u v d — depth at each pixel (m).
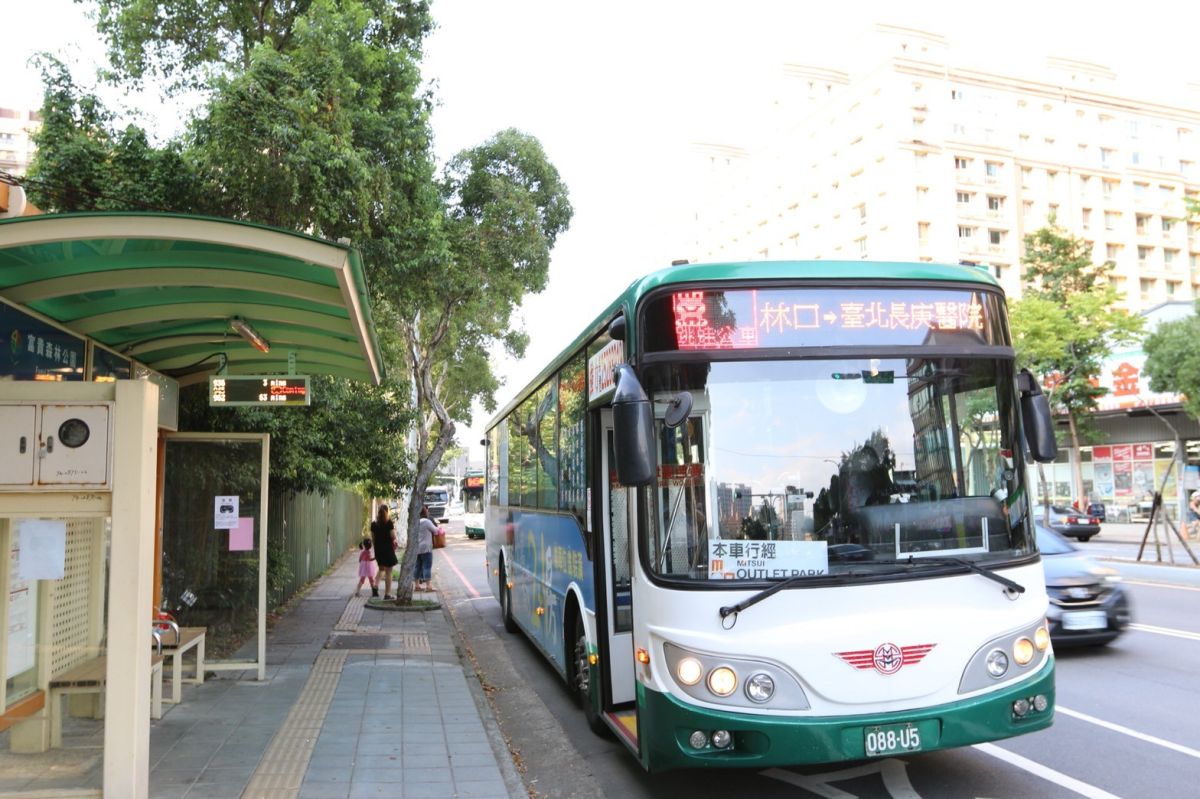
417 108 12.25
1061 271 40.12
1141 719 7.43
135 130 10.41
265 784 5.97
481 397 39.09
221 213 10.69
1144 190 70.81
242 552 9.48
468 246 15.82
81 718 6.74
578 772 6.82
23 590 5.87
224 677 9.52
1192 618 12.45
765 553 5.03
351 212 10.80
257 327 8.17
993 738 4.94
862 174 68.19
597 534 7.03
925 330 5.45
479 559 30.75
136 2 11.52
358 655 11.23
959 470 5.32
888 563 5.07
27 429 4.77
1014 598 5.19
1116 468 41.09
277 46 12.02
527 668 11.25
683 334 5.27
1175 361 28.25
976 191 65.31
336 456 15.55
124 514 4.82
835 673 4.81
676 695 4.93
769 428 5.21
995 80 69.19
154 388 5.03
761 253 82.31
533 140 16.69
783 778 6.25
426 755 6.79
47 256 5.78
